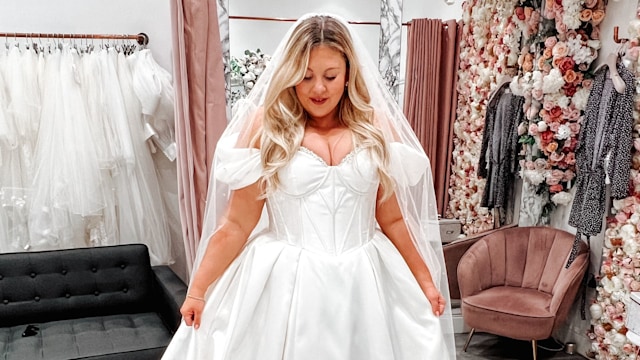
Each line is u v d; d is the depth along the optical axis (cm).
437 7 319
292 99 150
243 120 157
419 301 154
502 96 332
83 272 293
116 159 301
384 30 314
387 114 160
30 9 305
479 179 340
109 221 310
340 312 143
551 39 306
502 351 329
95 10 316
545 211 338
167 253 327
